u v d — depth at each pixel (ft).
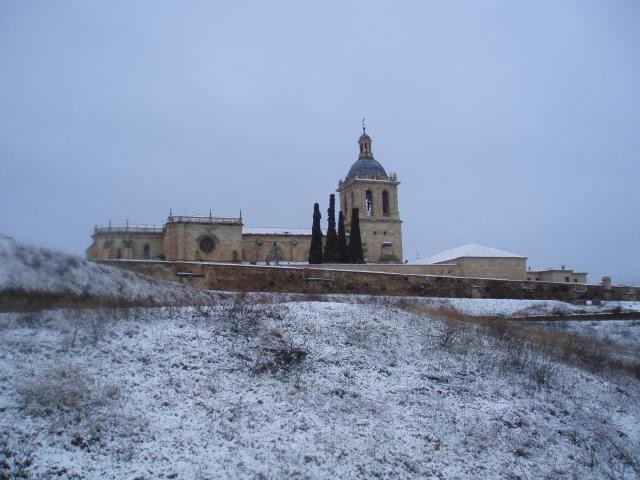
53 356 75.61
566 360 110.32
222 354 85.15
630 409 94.73
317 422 71.10
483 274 269.44
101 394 68.23
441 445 71.36
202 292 141.49
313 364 87.30
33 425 60.44
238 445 63.36
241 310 106.42
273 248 335.67
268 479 57.57
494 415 81.51
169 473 56.54
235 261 305.12
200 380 76.33
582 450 77.51
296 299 138.62
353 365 89.40
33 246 117.29
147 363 78.69
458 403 83.56
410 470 64.85
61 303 98.37
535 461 72.38
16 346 76.38
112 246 309.83
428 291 187.42
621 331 143.33
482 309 164.35
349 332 101.45
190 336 89.35
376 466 63.87
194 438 63.31
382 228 352.69
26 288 102.53
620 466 75.51
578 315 161.89
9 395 64.69
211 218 305.94
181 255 298.35
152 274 154.40
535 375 97.25
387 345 99.09
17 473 53.01
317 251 280.10
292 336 95.66
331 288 174.91
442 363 96.07
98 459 57.31
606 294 214.48
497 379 93.97
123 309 97.91
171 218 302.25
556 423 83.46
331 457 63.87
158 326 92.17
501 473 67.97
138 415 65.62
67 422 61.93
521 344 111.55
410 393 83.82
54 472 54.03
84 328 85.56
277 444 64.64
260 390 76.54
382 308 121.70
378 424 73.46
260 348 89.20
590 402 93.61
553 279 350.43
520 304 175.11
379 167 366.84
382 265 243.40
